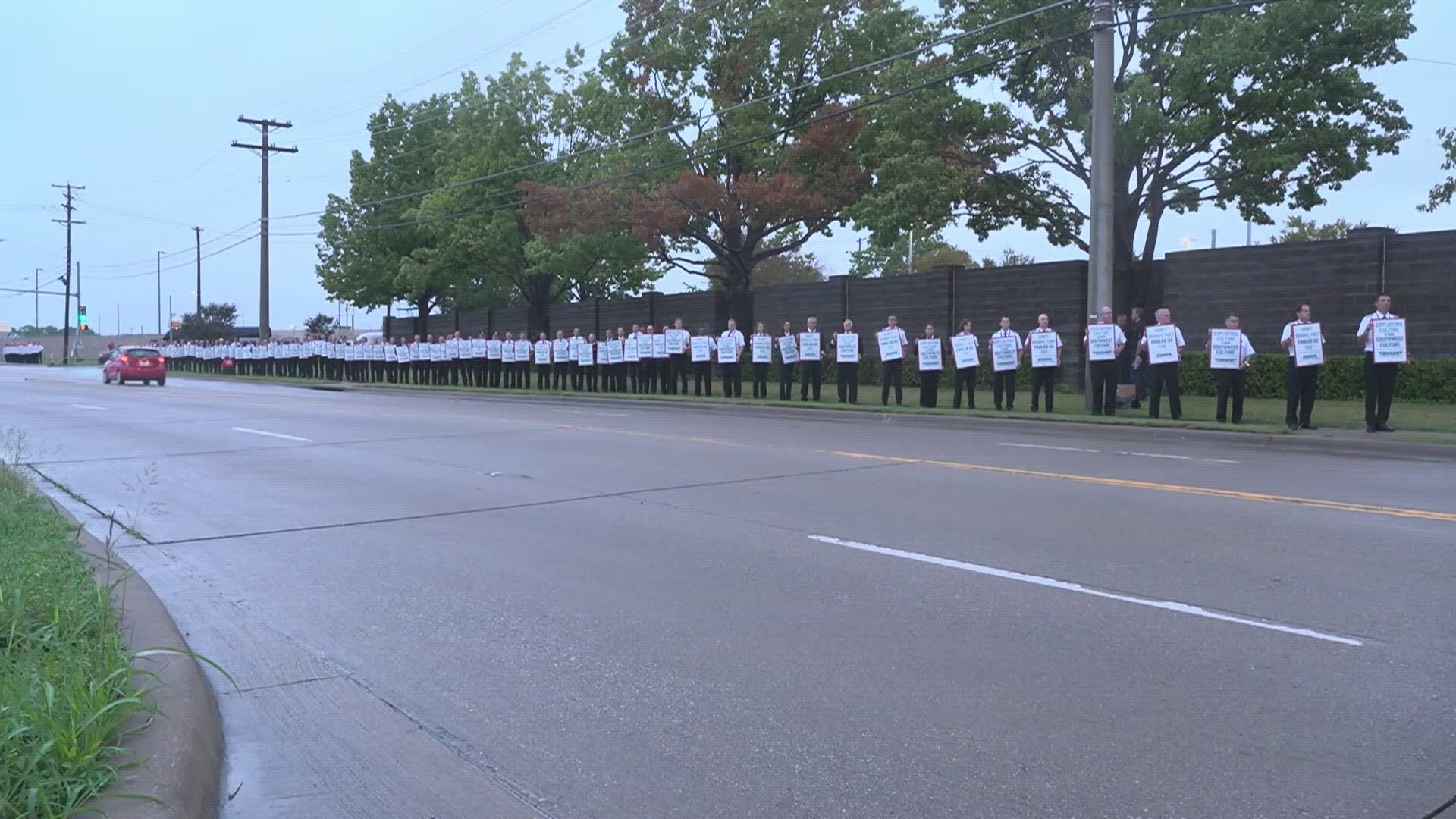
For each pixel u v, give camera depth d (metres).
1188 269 25.50
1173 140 24.11
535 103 42.97
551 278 44.59
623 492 11.86
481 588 7.90
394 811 4.52
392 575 8.38
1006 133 26.44
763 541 9.17
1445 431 16.44
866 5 33.44
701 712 5.49
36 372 59.47
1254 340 24.47
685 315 38.50
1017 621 6.82
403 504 11.43
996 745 5.00
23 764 3.98
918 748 4.99
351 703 5.76
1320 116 24.77
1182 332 25.61
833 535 9.38
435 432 18.98
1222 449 15.86
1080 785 4.58
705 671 6.07
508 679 6.04
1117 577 7.80
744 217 32.50
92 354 107.25
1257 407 21.28
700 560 8.59
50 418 23.16
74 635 5.51
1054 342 20.44
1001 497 11.16
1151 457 14.60
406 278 47.81
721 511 10.59
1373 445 15.33
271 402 28.95
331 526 10.32
